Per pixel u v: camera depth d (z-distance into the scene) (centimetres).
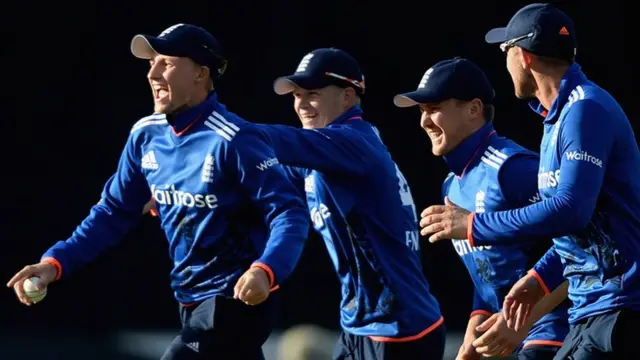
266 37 4619
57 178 4728
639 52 4350
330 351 3231
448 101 1916
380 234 1922
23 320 4525
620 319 1585
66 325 4506
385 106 4606
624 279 1586
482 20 4503
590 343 1616
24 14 4647
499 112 4478
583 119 1560
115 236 2008
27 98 4709
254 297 1667
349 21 4584
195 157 1844
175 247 1911
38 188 4725
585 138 1548
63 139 4731
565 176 1541
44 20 4662
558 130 1588
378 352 1923
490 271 1955
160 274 4581
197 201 1852
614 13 4353
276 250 1720
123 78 4716
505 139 1953
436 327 1934
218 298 1872
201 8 4625
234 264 1862
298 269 4459
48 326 4506
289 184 1808
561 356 1669
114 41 4694
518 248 1919
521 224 1536
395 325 1906
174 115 1866
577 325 1648
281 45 4609
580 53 4369
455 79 1914
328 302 4441
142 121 1931
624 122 1600
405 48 4566
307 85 1995
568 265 1656
